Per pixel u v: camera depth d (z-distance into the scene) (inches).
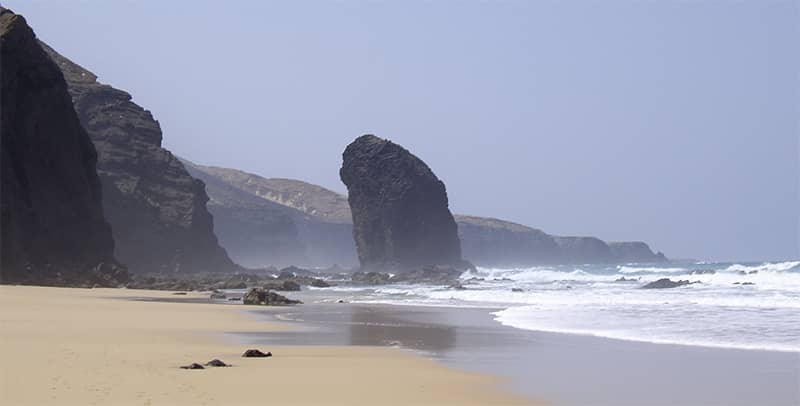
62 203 2928.2
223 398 551.2
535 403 570.6
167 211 4539.9
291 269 5521.7
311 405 541.6
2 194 2502.5
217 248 4913.9
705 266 3900.1
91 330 1023.6
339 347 908.0
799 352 829.2
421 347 908.6
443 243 5713.6
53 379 593.9
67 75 4746.6
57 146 2967.5
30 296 1798.7
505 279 3703.3
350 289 3093.0
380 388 611.5
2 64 2650.1
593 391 616.4
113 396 537.3
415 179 5644.7
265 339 1002.7
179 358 755.4
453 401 568.4
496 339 990.4
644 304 1501.0
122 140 4606.3
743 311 1280.8
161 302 1798.7
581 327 1109.1
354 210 5841.5
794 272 2610.7
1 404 505.7
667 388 633.0
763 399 592.7
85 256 2992.1
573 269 4722.0
